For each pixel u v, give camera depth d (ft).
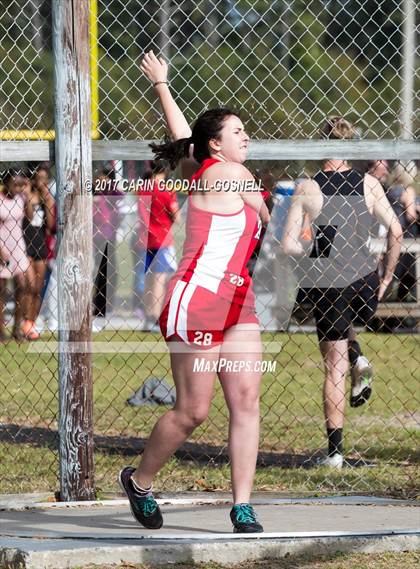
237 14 115.44
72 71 57.62
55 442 75.36
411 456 71.61
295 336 123.24
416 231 112.78
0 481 63.77
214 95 76.64
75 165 57.82
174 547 48.29
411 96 76.18
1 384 95.81
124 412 87.51
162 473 66.59
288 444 75.46
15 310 106.83
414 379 104.53
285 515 55.42
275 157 60.03
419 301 123.95
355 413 87.51
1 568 47.78
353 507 57.93
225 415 84.69
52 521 54.39
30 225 102.06
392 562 48.60
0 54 84.38
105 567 47.14
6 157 58.18
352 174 68.28
